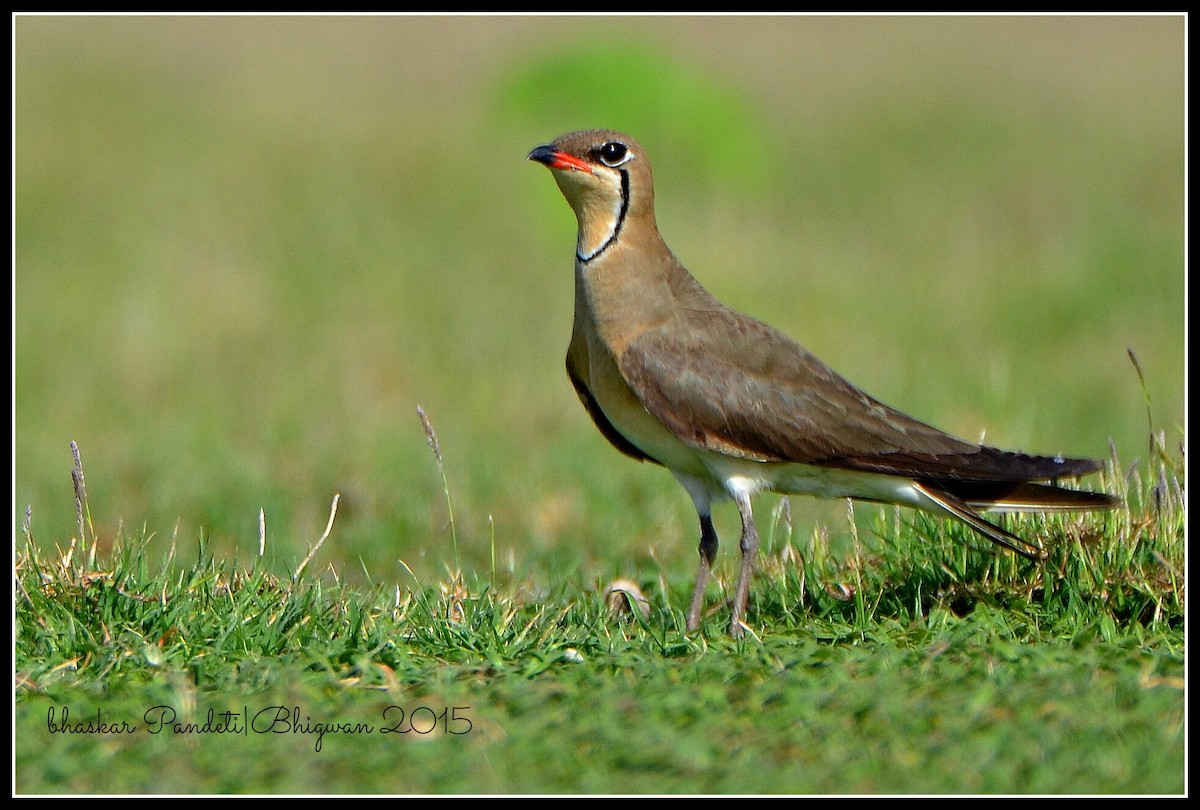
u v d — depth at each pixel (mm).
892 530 10047
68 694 7320
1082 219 23078
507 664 7941
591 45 26531
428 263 22203
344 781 6488
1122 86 32188
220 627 8344
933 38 36875
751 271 20531
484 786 6410
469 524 12781
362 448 14820
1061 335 18453
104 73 31094
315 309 20125
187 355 18203
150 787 6430
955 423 14391
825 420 9305
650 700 7125
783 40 36094
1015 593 8914
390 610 8867
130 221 23453
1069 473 9125
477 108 28281
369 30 35625
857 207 24547
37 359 17906
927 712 6898
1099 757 6418
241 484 13664
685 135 25219
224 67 32188
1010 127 29062
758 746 6688
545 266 22500
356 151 26641
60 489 13633
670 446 9609
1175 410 14766
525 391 16797
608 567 11094
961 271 20922
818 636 8297
